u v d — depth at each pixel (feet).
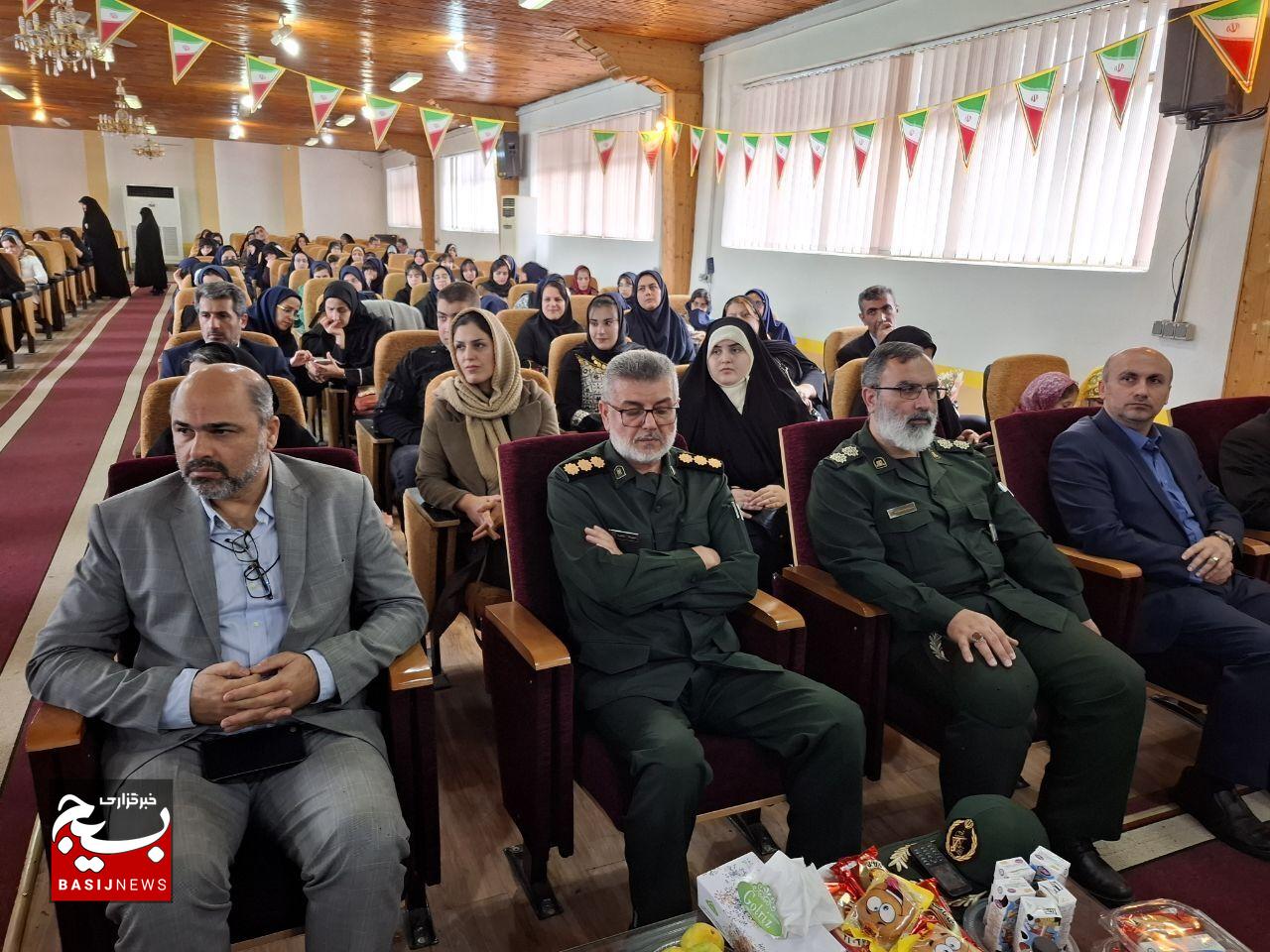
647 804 4.92
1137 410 7.56
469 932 5.45
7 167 54.39
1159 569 7.04
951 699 5.99
